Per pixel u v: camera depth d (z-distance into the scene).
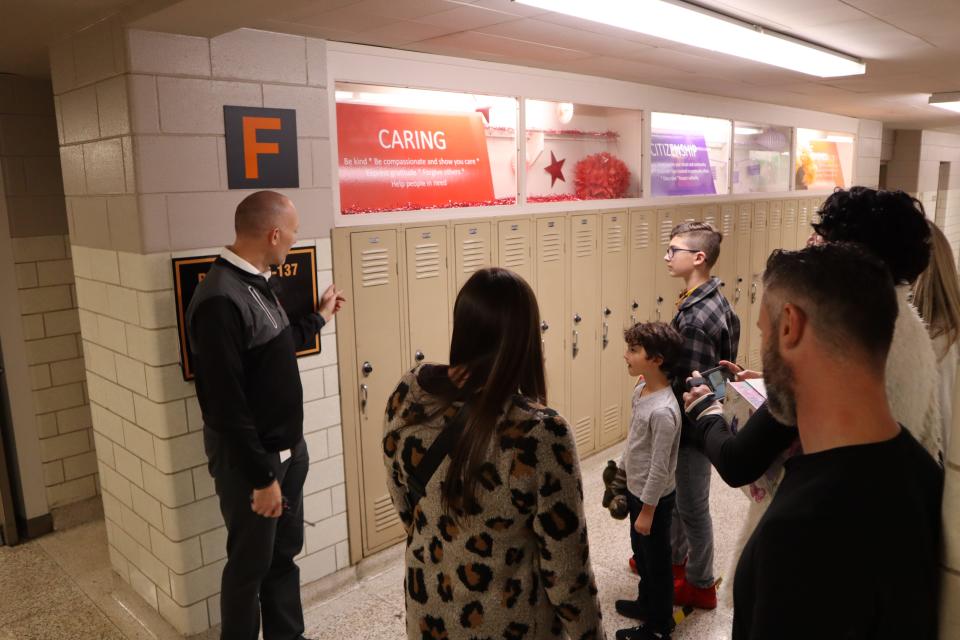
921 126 7.85
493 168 3.69
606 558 3.17
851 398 0.82
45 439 3.59
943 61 3.64
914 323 1.13
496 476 1.18
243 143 2.58
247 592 2.34
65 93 2.65
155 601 2.79
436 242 3.34
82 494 3.75
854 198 1.20
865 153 7.32
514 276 1.24
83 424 3.72
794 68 3.67
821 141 6.64
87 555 3.37
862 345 0.82
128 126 2.32
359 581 3.10
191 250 2.49
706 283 2.66
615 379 4.56
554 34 2.82
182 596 2.60
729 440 1.35
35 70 3.30
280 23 2.52
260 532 2.30
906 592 0.79
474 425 1.18
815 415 0.86
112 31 2.31
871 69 3.89
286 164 2.72
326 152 2.86
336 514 3.06
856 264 0.84
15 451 3.48
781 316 0.89
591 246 4.23
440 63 3.27
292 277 2.77
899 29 2.91
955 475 0.81
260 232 2.25
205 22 2.21
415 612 1.32
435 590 1.28
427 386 1.28
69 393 3.67
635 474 2.39
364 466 3.15
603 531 3.43
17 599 3.00
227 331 2.12
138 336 2.51
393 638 2.70
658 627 2.40
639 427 2.36
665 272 4.86
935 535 0.83
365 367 3.09
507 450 1.18
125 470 2.80
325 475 3.00
